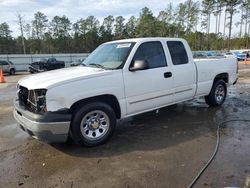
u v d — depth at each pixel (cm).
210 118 627
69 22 8762
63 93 422
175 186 334
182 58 608
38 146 480
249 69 2164
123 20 8950
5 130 586
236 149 439
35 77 482
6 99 988
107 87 469
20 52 7994
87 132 462
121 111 497
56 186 345
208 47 7444
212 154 422
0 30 8081
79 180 358
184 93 610
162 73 553
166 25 7331
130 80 500
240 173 360
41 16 8438
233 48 7838
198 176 355
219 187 328
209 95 712
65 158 426
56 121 414
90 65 541
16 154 448
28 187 344
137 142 485
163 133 530
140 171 376
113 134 530
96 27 8975
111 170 382
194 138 497
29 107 454
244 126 562
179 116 650
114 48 551
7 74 2583
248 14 7125
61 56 4306
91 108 455
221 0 6481
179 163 396
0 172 386
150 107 544
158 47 560
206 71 666
